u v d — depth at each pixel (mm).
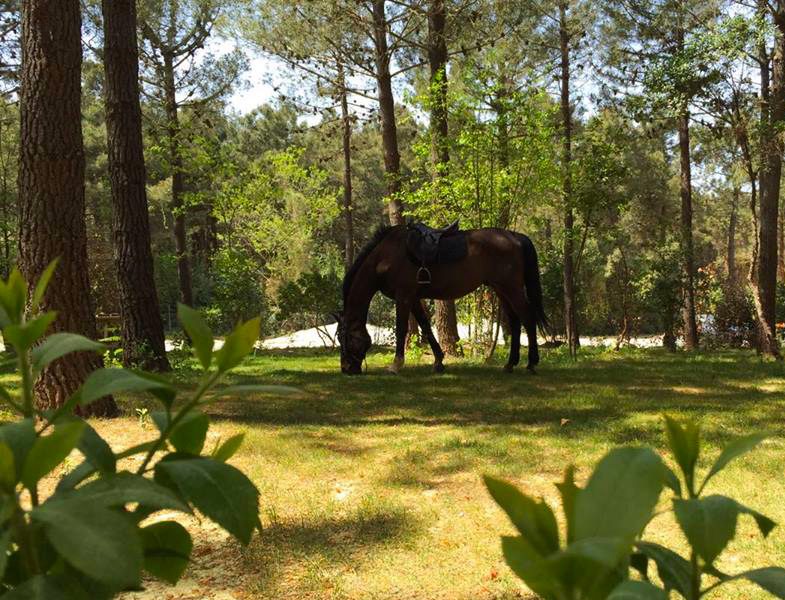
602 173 12164
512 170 11219
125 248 9641
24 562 628
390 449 5000
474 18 12367
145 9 16188
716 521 585
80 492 642
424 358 12641
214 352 667
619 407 6574
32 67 5793
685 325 18594
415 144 11977
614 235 14539
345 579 2871
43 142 5758
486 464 4547
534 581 490
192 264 29828
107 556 527
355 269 9352
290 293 17000
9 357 709
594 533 491
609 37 15617
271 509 3715
